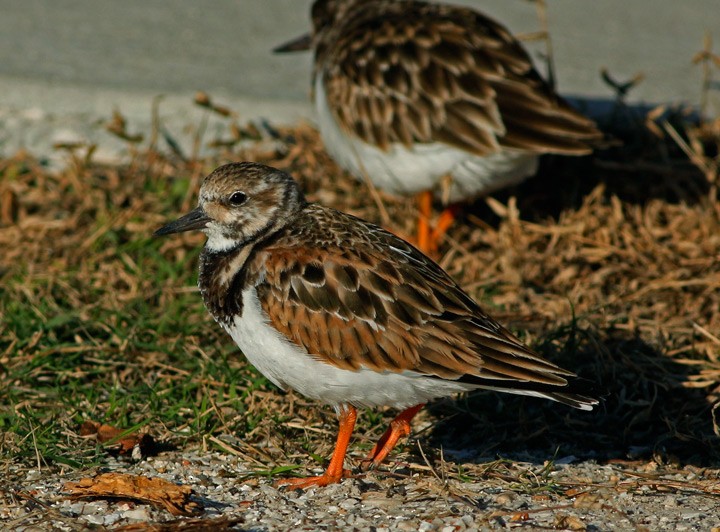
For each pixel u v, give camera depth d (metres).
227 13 19.72
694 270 12.07
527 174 12.28
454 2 19.75
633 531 7.66
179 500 8.00
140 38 18.02
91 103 15.24
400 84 11.99
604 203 13.62
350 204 13.52
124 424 9.39
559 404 9.95
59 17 18.78
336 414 9.65
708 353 10.52
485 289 12.03
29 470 8.64
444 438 9.71
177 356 10.52
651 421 9.81
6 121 14.96
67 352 10.50
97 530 7.54
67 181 13.70
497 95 11.77
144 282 11.89
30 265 12.08
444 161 11.95
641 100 16.19
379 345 8.29
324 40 13.81
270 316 8.47
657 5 20.94
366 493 8.35
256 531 7.66
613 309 11.41
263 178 9.00
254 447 9.13
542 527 7.68
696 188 13.63
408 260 8.63
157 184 13.73
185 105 15.26
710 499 8.29
